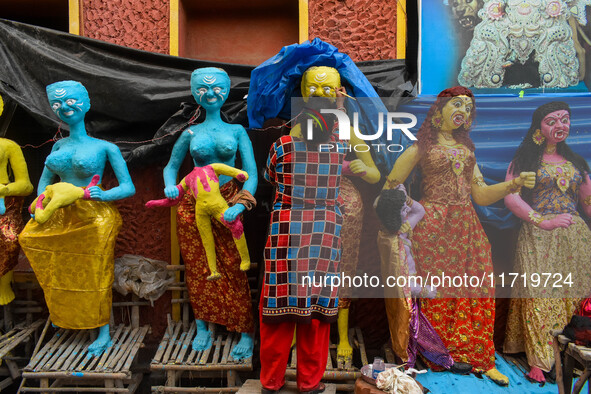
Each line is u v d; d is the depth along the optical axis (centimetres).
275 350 206
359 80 222
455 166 227
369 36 262
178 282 269
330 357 238
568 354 197
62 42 258
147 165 272
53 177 250
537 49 239
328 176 206
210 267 231
